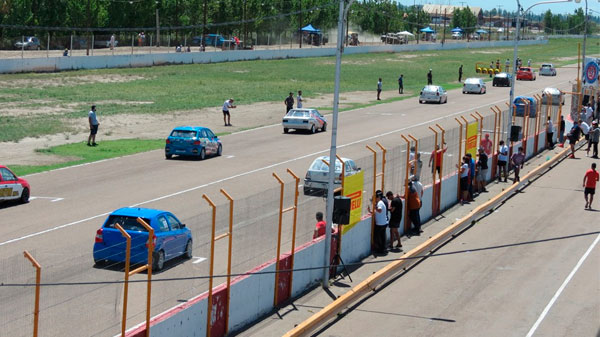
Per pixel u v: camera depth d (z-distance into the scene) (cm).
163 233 1847
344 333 1734
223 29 12562
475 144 3547
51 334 1348
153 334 1398
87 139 4394
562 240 2686
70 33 10088
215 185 3172
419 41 18062
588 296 2047
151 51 9856
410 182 2722
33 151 3919
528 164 4372
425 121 5659
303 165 3747
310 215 2145
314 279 2059
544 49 18200
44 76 7394
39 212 2616
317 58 11956
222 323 1633
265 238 1848
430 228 2806
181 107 6053
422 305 1953
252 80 8581
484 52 15838
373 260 2331
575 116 5853
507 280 2188
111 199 2850
